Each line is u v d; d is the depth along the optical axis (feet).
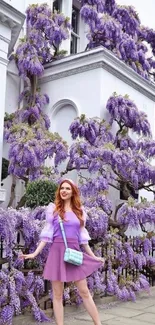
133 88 37.73
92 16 39.55
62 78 35.78
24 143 29.19
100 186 28.45
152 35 47.24
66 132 35.32
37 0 38.96
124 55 39.68
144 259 25.25
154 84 40.52
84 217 15.08
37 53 36.27
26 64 34.88
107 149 29.04
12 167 29.58
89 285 20.76
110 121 33.19
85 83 34.24
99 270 21.79
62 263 14.10
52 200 23.18
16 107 36.29
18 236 17.93
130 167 29.30
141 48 43.34
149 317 19.57
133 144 32.94
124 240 24.97
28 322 17.16
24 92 36.24
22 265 17.44
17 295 16.84
